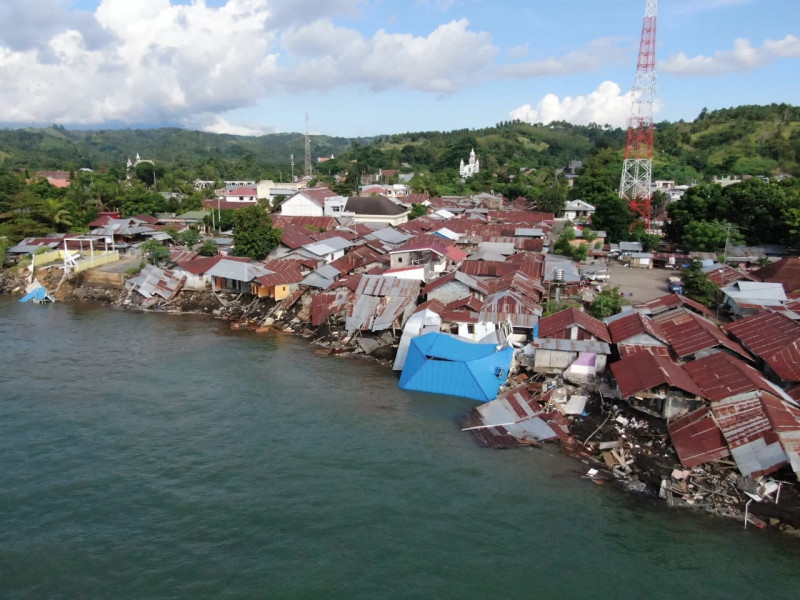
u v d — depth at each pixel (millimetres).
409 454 30516
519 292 48500
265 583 21328
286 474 28422
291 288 57938
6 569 21859
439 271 58188
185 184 135750
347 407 36219
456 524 24875
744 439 27750
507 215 96062
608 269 66438
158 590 20906
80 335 50312
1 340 48531
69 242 77062
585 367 38125
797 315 42594
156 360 44156
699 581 21844
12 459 29359
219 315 57406
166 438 31797
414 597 20797
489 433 32750
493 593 21078
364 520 24984
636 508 26141
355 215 99250
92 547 23062
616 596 21062
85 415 34438
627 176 109500
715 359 34406
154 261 67062
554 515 25594
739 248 70000
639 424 31844
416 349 41281
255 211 66375
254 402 36750
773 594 21250
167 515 25078
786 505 25422
